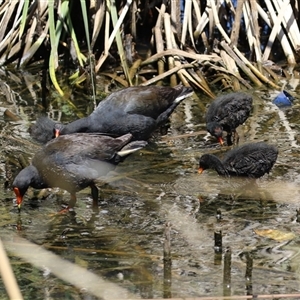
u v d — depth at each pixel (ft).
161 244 30.91
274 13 56.13
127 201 35.88
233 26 54.95
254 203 35.24
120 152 36.58
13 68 57.67
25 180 34.47
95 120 43.80
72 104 50.49
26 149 42.52
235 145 42.86
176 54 54.08
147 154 42.14
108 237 31.76
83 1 50.29
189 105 49.83
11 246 30.89
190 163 40.65
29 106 50.01
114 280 27.58
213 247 30.45
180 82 52.80
